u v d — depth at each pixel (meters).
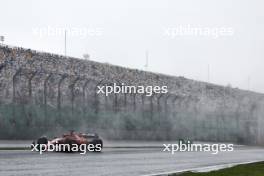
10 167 17.12
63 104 41.97
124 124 47.94
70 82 42.97
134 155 28.02
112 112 46.97
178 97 55.09
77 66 44.12
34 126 38.94
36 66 40.19
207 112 59.03
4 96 37.38
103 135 45.44
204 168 20.81
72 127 42.28
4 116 37.03
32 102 39.34
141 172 17.78
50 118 40.44
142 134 49.66
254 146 58.50
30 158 21.66
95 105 45.22
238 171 19.08
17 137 37.50
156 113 51.88
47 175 15.26
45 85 40.62
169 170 19.25
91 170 17.75
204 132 57.91
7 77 37.81
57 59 42.25
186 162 24.44
